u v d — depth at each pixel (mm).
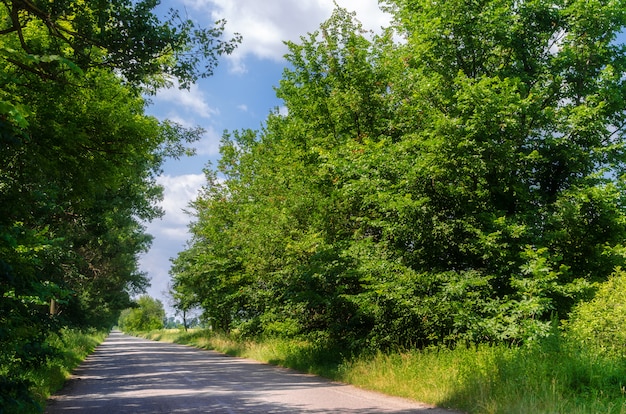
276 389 13469
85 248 37031
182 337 65562
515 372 10273
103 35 9508
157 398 11867
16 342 7621
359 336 18344
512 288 15867
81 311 38031
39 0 9133
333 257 19031
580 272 17094
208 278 38750
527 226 15875
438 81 17406
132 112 16969
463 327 14875
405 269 15484
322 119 23359
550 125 17359
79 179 14094
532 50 18812
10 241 6734
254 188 32188
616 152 17875
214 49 10523
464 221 15867
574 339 11680
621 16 17438
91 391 13625
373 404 10508
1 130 5500
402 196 16203
